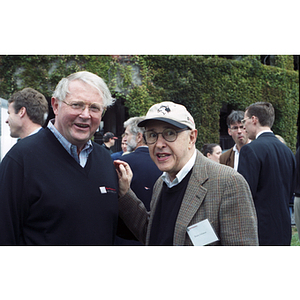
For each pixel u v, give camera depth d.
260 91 11.70
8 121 2.65
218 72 10.71
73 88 1.72
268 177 2.65
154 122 1.68
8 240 1.59
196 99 10.24
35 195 1.64
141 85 9.52
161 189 1.85
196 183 1.64
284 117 12.39
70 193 1.69
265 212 2.62
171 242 1.67
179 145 1.65
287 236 2.68
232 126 3.98
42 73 8.39
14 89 8.22
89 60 8.78
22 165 1.65
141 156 2.73
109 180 1.89
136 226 2.02
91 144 1.89
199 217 1.59
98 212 1.77
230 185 1.55
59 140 1.79
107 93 1.84
